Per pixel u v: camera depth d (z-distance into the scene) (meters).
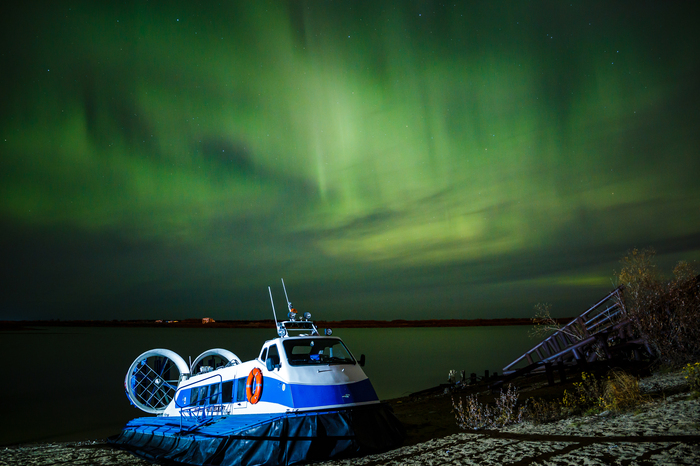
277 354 10.38
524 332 177.38
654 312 14.44
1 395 35.19
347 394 9.86
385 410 10.20
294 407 9.32
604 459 5.93
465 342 107.62
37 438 19.00
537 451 7.05
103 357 76.56
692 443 6.00
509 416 10.91
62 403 30.97
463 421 11.77
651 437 6.68
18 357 75.06
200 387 12.70
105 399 32.91
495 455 7.25
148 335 177.25
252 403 10.30
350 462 8.58
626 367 14.67
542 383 17.03
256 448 9.01
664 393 9.84
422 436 10.53
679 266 14.38
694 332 13.44
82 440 18.34
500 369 41.69
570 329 18.50
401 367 47.25
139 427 13.59
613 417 8.80
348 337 168.75
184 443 10.63
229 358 13.64
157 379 15.02
